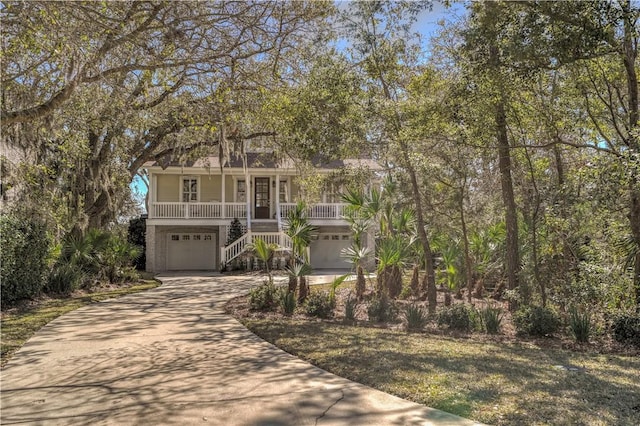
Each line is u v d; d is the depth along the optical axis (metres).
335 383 5.30
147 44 8.27
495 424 4.01
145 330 8.61
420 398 4.71
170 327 8.91
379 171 15.68
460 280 13.37
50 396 4.96
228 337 7.98
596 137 10.21
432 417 4.21
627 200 7.76
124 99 11.09
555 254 9.82
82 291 14.61
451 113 8.91
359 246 13.17
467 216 13.12
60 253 14.27
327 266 25.05
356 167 15.87
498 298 13.18
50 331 8.54
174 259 24.94
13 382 5.48
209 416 4.35
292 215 12.31
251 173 24.59
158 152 20.59
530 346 7.51
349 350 6.84
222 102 10.52
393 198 13.52
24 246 11.91
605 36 6.23
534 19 6.43
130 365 6.18
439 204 12.23
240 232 23.09
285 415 4.35
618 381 5.29
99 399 4.86
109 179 15.84
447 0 8.55
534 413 4.22
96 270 16.08
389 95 10.32
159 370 5.93
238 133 15.36
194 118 11.75
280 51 9.76
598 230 8.78
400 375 5.48
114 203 17.33
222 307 11.55
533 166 10.95
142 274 21.66
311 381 5.39
